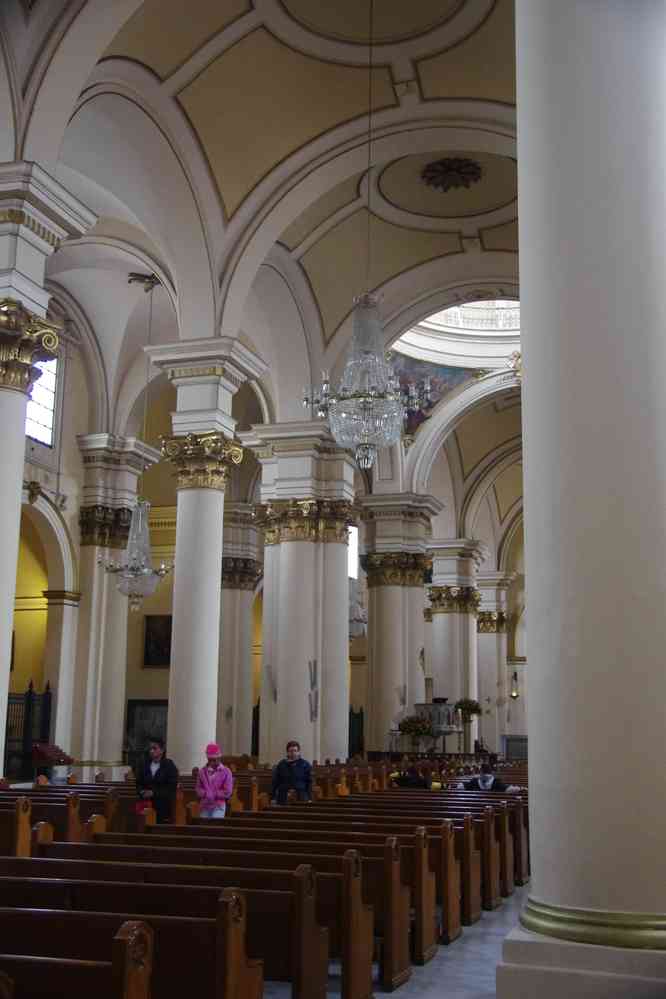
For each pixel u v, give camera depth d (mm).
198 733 12906
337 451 17406
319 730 16734
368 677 22969
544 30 4773
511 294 17250
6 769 18000
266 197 13570
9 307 9375
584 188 4551
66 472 19188
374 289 16938
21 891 4633
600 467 4336
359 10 11234
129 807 9516
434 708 22312
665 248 4539
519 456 28062
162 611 25938
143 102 12016
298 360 17031
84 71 9969
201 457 13477
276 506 17219
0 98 9664
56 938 3895
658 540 4297
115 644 19594
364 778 14039
